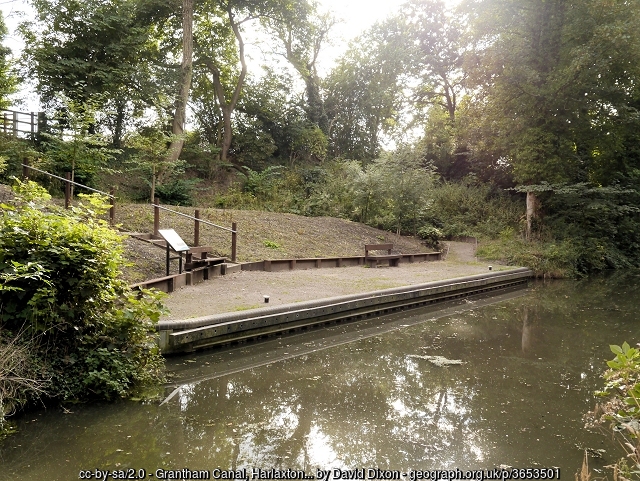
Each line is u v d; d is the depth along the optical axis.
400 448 4.50
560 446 4.59
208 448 4.38
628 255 22.45
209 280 10.66
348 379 6.39
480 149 22.48
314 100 28.97
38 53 17.84
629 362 3.33
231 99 26.75
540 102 18.91
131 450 4.28
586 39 17.77
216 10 24.73
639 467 3.64
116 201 13.49
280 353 7.46
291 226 16.47
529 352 7.89
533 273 17.52
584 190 18.94
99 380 5.15
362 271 14.00
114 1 20.48
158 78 20.47
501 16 19.22
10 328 4.86
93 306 5.26
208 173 23.11
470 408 5.49
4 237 4.89
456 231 22.02
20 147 14.36
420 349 7.93
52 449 4.21
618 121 19.50
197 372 6.38
